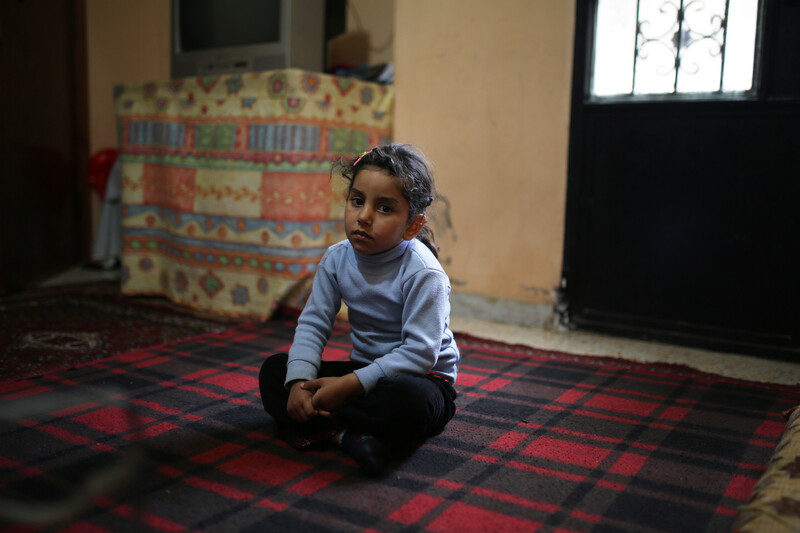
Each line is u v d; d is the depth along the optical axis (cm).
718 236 263
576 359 252
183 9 346
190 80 315
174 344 260
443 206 319
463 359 249
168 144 327
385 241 157
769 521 111
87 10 430
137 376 219
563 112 285
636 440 173
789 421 164
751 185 254
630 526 128
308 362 162
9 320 292
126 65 442
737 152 255
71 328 282
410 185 156
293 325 295
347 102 305
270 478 146
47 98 398
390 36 363
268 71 300
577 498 139
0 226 341
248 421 181
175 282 333
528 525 128
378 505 135
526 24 288
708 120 259
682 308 274
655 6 266
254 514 130
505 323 309
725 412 196
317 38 324
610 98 279
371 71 339
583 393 212
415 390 152
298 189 294
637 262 281
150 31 433
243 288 309
